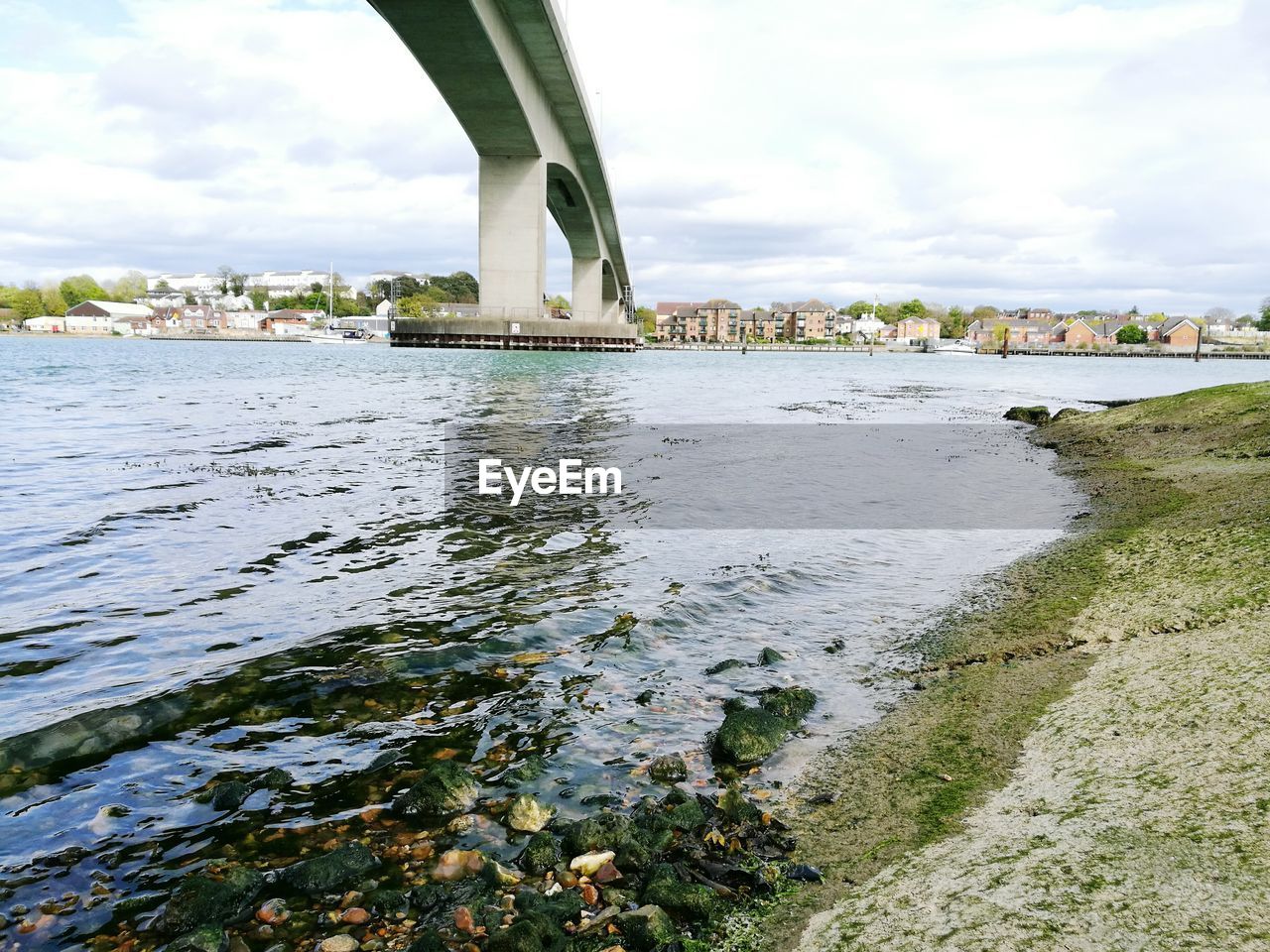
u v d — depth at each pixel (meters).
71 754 4.42
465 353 61.84
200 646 5.96
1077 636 6.09
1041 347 158.38
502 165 57.88
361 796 4.16
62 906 3.27
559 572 8.14
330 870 3.51
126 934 3.15
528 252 59.34
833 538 10.12
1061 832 3.28
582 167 72.75
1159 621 6.04
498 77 44.28
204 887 3.33
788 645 6.40
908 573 8.55
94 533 8.98
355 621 6.55
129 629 6.24
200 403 24.36
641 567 8.45
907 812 3.86
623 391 33.78
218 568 7.84
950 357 137.00
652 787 4.30
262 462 13.79
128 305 166.75
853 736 4.84
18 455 13.97
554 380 37.97
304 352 71.00
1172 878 2.82
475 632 6.40
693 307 188.50
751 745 4.63
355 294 198.12
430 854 3.70
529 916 3.17
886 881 3.24
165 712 4.93
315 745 4.66
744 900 3.33
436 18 37.16
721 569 8.47
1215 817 3.15
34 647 5.84
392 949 3.10
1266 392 19.36
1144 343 159.25
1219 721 4.02
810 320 186.75
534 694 5.38
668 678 5.73
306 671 5.58
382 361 53.53
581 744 4.77
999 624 6.68
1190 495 11.48
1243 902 2.62
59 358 52.28
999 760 4.25
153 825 3.85
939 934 2.74
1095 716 4.48
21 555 8.05
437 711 5.11
